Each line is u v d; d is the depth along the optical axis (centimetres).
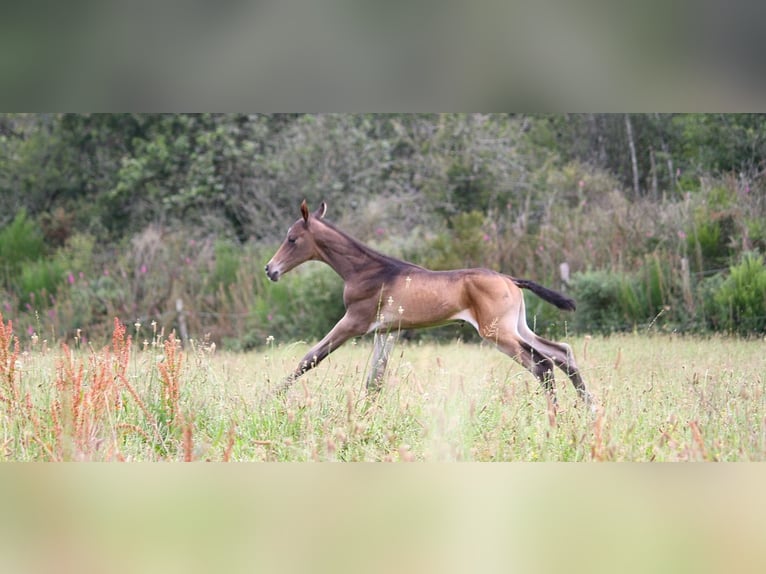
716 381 1761
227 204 4900
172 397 1570
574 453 1437
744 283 3219
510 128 4962
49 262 4319
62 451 1334
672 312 3350
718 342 2841
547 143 5116
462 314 2073
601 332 3381
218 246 4256
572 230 3884
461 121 4788
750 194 3838
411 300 2083
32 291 4078
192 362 1956
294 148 4941
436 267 3719
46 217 5028
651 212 3834
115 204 5097
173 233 4506
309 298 3625
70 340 3719
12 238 4516
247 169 4984
